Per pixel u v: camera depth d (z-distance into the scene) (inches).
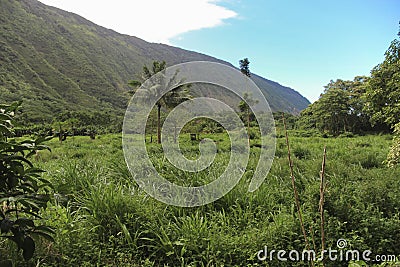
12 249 121.3
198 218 165.2
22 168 99.2
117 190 178.7
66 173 203.8
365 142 684.7
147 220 156.0
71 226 140.6
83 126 1487.5
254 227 158.9
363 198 175.2
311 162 290.2
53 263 122.6
